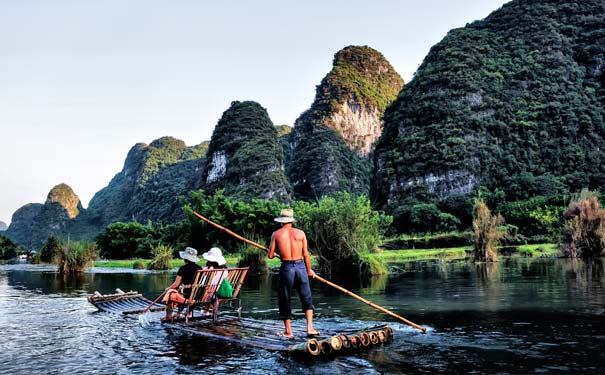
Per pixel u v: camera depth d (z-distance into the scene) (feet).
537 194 342.44
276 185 440.45
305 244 25.25
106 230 255.09
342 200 73.56
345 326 27.96
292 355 21.12
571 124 385.50
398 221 336.29
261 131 526.57
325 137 608.19
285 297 24.53
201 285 29.01
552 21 445.37
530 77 418.51
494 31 470.80
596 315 29.73
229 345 23.43
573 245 107.55
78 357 22.12
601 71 415.64
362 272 69.62
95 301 41.19
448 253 157.48
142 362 20.76
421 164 388.78
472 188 373.20
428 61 465.88
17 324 32.30
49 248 195.21
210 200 220.84
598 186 353.72
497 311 32.40
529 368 18.26
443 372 18.02
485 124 395.34
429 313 32.60
